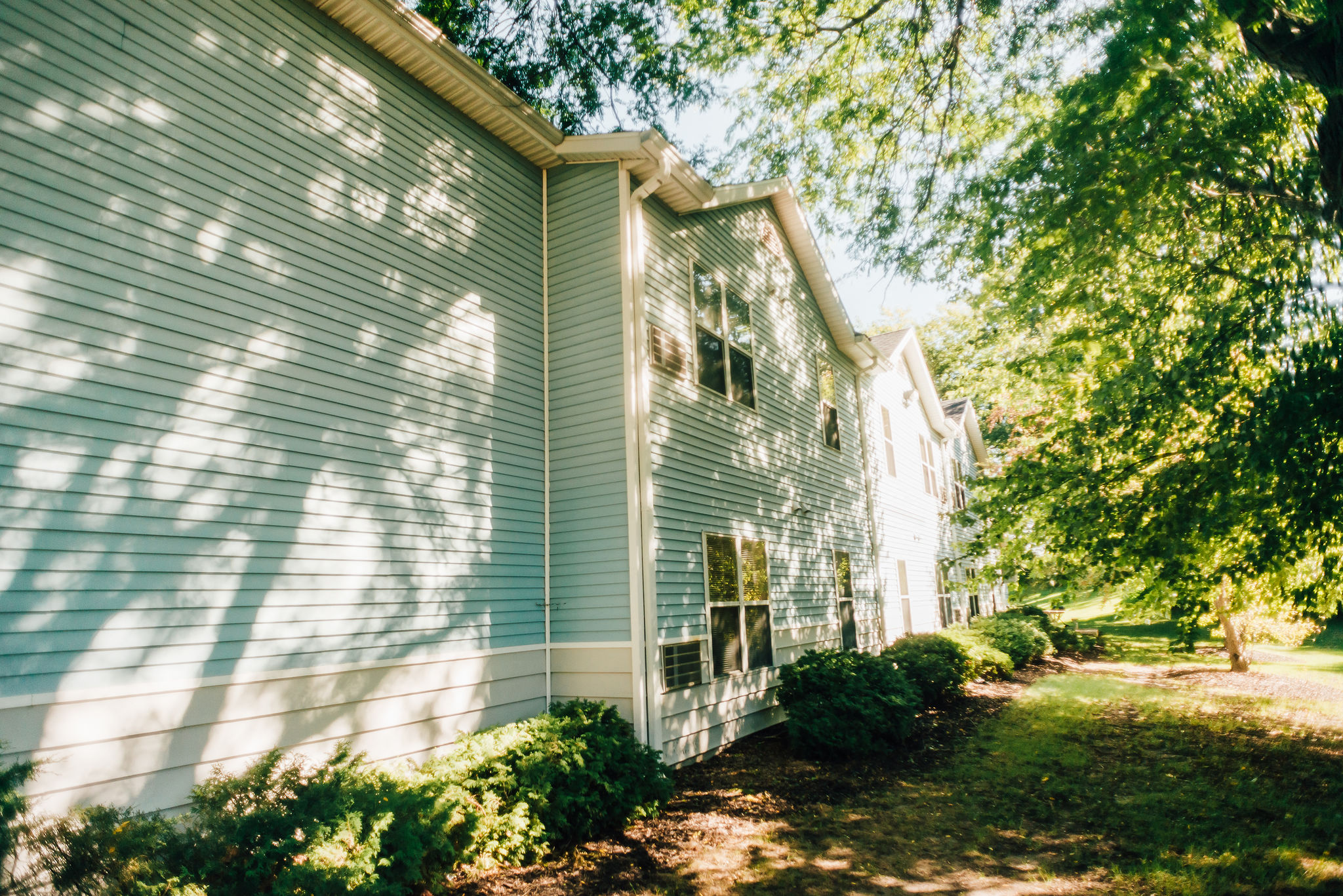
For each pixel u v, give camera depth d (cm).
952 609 2067
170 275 455
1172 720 1011
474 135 729
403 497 596
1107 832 562
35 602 373
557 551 753
